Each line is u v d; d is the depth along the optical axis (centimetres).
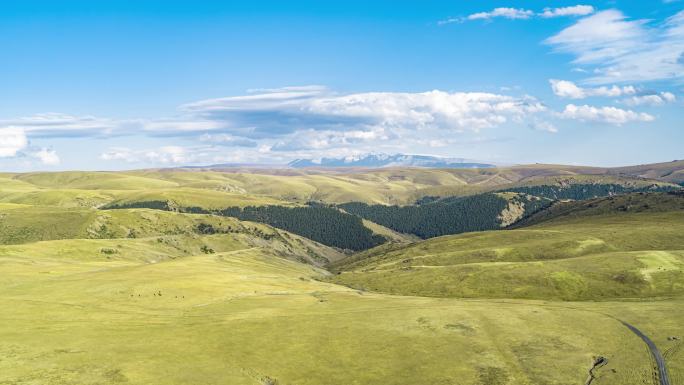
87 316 9156
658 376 6706
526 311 10406
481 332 8831
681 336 8225
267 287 13412
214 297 11456
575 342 8256
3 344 7150
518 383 6700
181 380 6438
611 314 10000
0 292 10850
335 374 7050
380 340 8419
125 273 13788
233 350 7788
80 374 6300
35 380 5997
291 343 8219
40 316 8912
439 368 7219
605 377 6781
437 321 9531
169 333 8412
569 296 13888
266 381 6781
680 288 13150
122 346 7519
